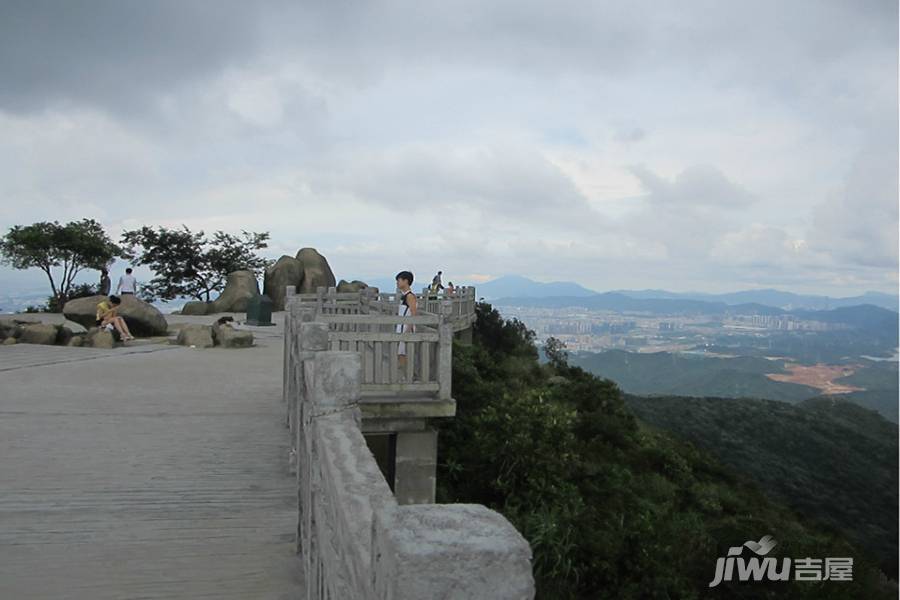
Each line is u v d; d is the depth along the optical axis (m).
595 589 7.12
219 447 6.61
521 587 1.22
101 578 3.76
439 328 7.55
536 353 25.31
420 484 7.68
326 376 3.36
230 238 38.34
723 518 12.62
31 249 28.72
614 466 13.28
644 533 7.77
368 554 1.74
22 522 4.56
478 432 9.78
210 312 30.19
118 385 9.95
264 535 4.43
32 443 6.59
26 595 3.54
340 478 2.42
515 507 8.61
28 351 13.38
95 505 4.93
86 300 18.02
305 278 34.59
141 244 36.16
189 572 3.86
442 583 1.19
